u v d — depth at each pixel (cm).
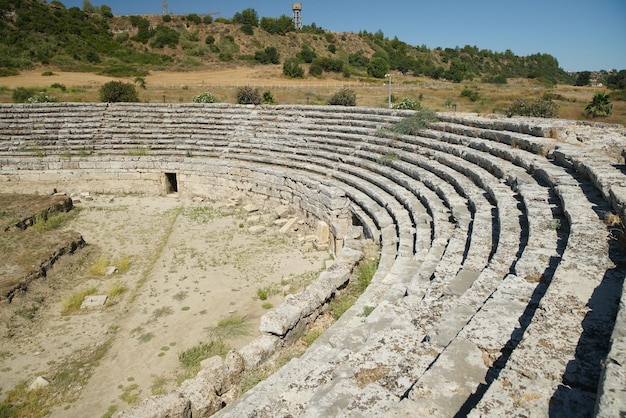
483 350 494
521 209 984
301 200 2300
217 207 2638
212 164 2786
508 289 613
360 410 465
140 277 1702
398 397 482
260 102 3931
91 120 3194
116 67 6994
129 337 1299
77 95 4653
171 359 1186
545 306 521
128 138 3106
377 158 2138
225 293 1563
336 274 1247
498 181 1273
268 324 1030
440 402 428
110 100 3875
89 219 2408
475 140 1716
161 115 3206
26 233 1970
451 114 2177
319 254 1900
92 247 1988
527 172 1227
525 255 704
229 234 2162
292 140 2761
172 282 1656
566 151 1170
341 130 2630
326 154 2458
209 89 5456
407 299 823
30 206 2338
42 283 1581
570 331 475
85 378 1120
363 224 1722
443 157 1731
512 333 517
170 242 2066
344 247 1488
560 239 757
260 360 997
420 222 1348
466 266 804
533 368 425
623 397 335
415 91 5809
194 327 1342
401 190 1722
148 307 1472
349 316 954
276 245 2011
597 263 614
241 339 1262
